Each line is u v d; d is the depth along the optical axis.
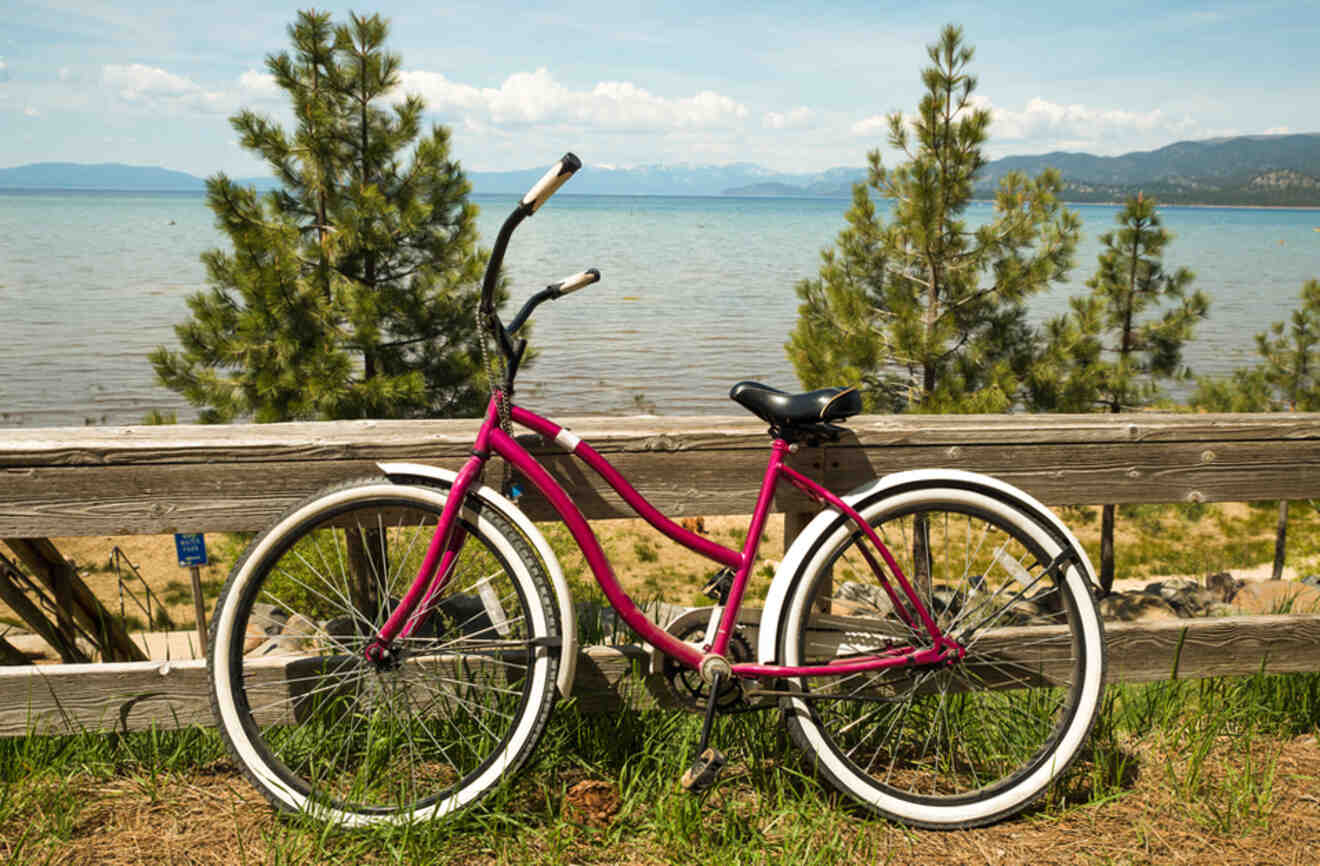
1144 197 12.76
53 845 2.02
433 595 2.23
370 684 2.29
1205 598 11.48
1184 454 2.59
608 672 2.42
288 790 2.12
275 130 8.27
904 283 11.35
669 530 2.22
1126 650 2.60
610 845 2.09
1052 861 2.10
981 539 2.47
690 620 2.29
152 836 2.08
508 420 2.21
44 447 2.20
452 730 2.36
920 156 10.90
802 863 2.03
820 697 2.23
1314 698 2.68
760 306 65.44
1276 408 13.65
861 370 10.85
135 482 2.26
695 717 2.46
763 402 2.22
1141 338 13.05
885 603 2.51
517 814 2.15
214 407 8.18
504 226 1.94
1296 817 2.24
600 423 2.47
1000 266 10.89
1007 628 2.47
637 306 63.84
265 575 2.18
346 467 2.33
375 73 8.48
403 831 2.06
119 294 63.12
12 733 2.28
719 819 2.18
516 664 2.34
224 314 8.25
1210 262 119.50
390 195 8.64
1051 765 2.27
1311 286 13.31
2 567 3.27
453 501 2.16
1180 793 2.33
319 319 8.20
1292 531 17.48
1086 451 2.55
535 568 2.19
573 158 1.84
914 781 2.38
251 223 8.24
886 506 2.30
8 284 69.06
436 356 8.70
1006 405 10.43
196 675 2.31
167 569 13.09
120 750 2.35
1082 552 2.30
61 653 3.49
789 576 2.26
